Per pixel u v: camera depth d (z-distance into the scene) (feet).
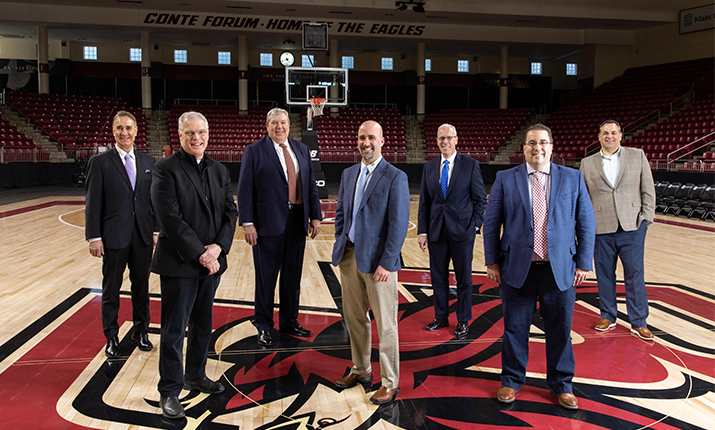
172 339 6.60
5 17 48.62
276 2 47.80
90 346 8.98
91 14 50.01
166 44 62.28
